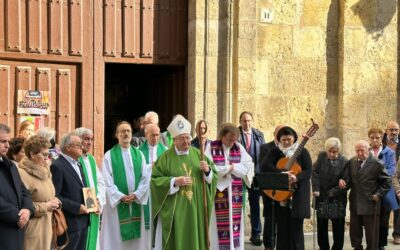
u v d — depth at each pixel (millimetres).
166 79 11586
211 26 10773
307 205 8609
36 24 10133
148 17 10781
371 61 11453
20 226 6254
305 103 11289
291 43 11195
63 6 10297
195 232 7836
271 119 11094
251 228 10359
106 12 10547
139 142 9406
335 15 11422
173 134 7973
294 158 8570
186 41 11008
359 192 9492
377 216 9406
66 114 10359
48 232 6750
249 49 10844
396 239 10547
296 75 11234
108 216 8422
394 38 11570
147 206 8477
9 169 6332
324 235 9617
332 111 11438
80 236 7488
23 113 10094
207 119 10758
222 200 8414
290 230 8758
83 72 10414
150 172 8289
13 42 10000
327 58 11398
